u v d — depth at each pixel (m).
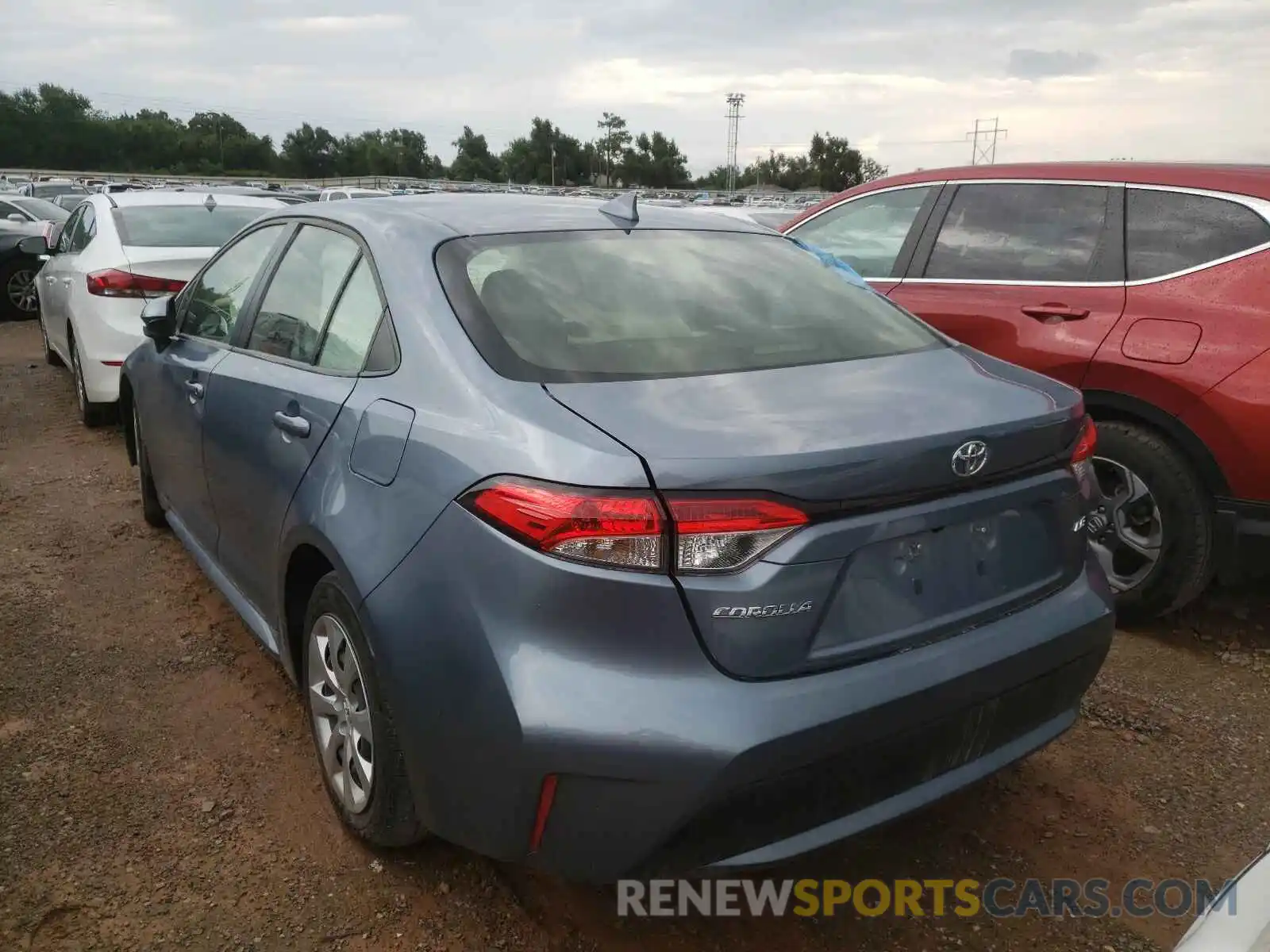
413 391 2.35
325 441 2.58
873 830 2.12
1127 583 3.93
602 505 1.89
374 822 2.47
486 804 2.06
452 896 2.50
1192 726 3.35
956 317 4.39
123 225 6.79
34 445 6.50
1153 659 3.82
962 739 2.21
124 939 2.33
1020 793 2.98
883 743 2.06
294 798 2.86
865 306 2.95
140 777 2.95
